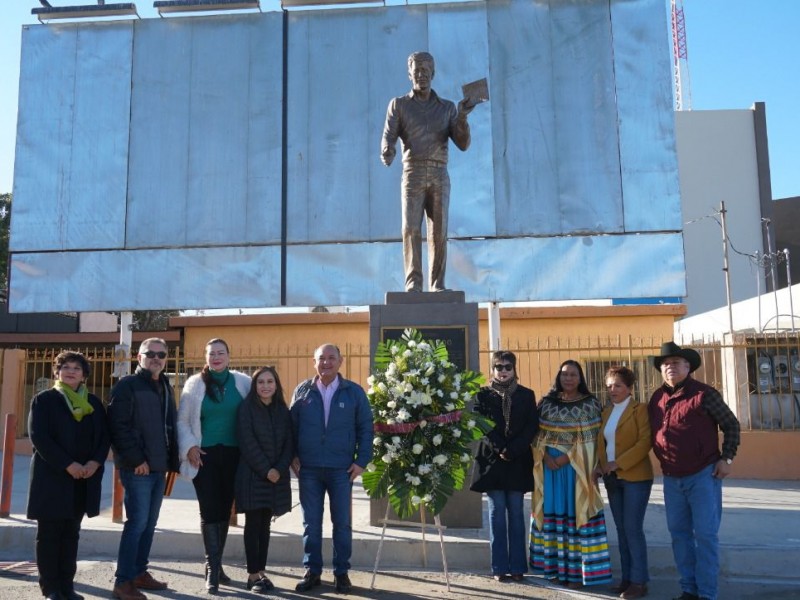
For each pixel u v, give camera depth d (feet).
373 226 44.73
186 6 46.24
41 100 46.68
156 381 18.04
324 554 21.49
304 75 45.85
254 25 46.37
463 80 45.03
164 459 17.56
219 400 18.21
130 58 46.73
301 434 18.51
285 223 45.19
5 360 46.93
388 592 18.25
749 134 102.27
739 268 99.30
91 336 57.00
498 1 45.29
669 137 44.01
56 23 47.19
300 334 55.16
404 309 24.20
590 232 43.88
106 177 46.03
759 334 39.17
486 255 44.11
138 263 45.52
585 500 18.60
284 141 45.62
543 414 19.53
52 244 45.78
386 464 19.08
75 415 16.49
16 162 46.32
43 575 16.29
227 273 45.16
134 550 17.21
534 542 19.92
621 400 19.03
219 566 18.15
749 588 19.61
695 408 17.34
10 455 25.36
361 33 45.75
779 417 38.99
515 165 44.45
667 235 43.52
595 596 18.16
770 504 29.22
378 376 19.51
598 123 44.37
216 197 45.60
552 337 52.90
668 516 17.78
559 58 44.88
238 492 17.74
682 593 17.70
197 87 46.29
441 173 25.08
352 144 45.21
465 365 23.82
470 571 20.65
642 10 44.73
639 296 43.27
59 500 16.19
